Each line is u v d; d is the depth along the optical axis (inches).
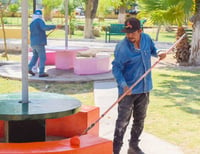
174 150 206.1
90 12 919.0
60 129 188.2
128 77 177.2
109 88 363.6
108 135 229.1
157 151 203.9
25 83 162.1
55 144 142.3
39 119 151.8
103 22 1417.3
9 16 1487.5
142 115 186.2
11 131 163.0
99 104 305.9
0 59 543.2
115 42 816.3
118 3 1130.7
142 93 179.6
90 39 868.6
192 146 215.0
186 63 526.3
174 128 246.8
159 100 321.4
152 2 505.4
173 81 406.6
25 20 153.6
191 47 527.8
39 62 403.5
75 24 1123.9
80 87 370.6
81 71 416.8
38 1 1023.6
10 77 399.9
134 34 171.3
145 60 176.6
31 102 164.7
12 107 155.6
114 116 271.9
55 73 422.3
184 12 477.4
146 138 223.3
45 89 358.6
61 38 876.6
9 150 135.1
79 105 162.4
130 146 193.5
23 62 160.1
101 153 147.7
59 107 157.2
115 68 174.7
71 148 139.3
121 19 1222.9
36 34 387.5
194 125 253.8
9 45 638.5
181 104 308.7
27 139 164.2
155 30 1270.9
